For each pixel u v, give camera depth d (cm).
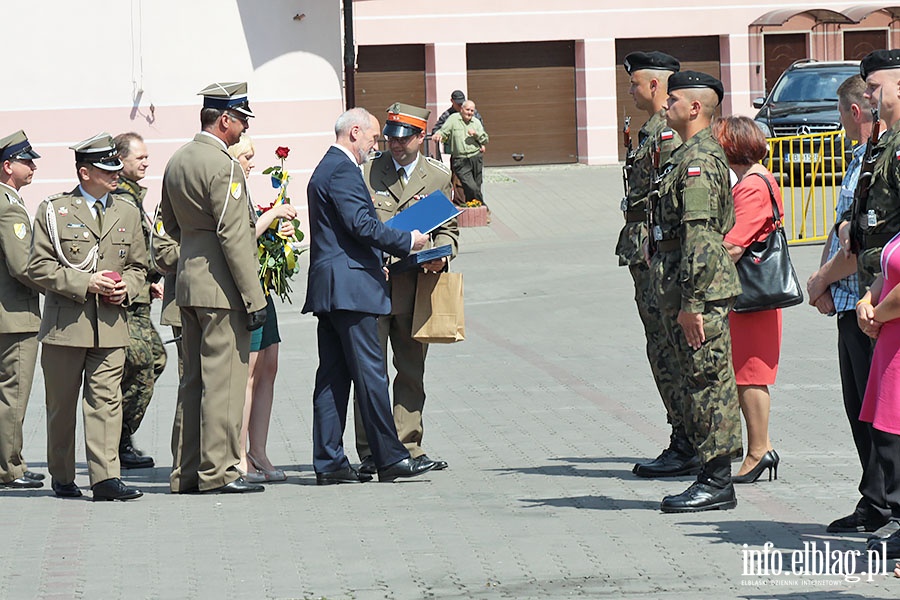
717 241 991
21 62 3023
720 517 1018
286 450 1392
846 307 958
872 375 878
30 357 1244
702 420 1028
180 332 1274
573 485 1155
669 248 1020
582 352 1850
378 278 1212
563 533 986
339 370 1235
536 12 4541
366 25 4444
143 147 1291
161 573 914
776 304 1102
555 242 3003
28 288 1238
